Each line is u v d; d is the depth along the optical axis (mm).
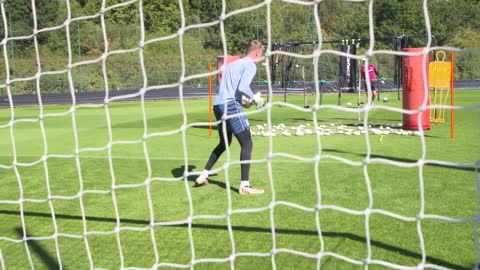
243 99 6074
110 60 30562
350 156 8148
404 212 4961
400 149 8703
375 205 5234
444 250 3926
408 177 6426
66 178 7168
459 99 20062
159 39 3574
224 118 3477
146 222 5000
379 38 15516
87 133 12430
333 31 30250
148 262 4000
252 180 6574
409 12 29109
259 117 15312
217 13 17031
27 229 4969
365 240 4211
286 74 18047
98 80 30062
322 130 11562
